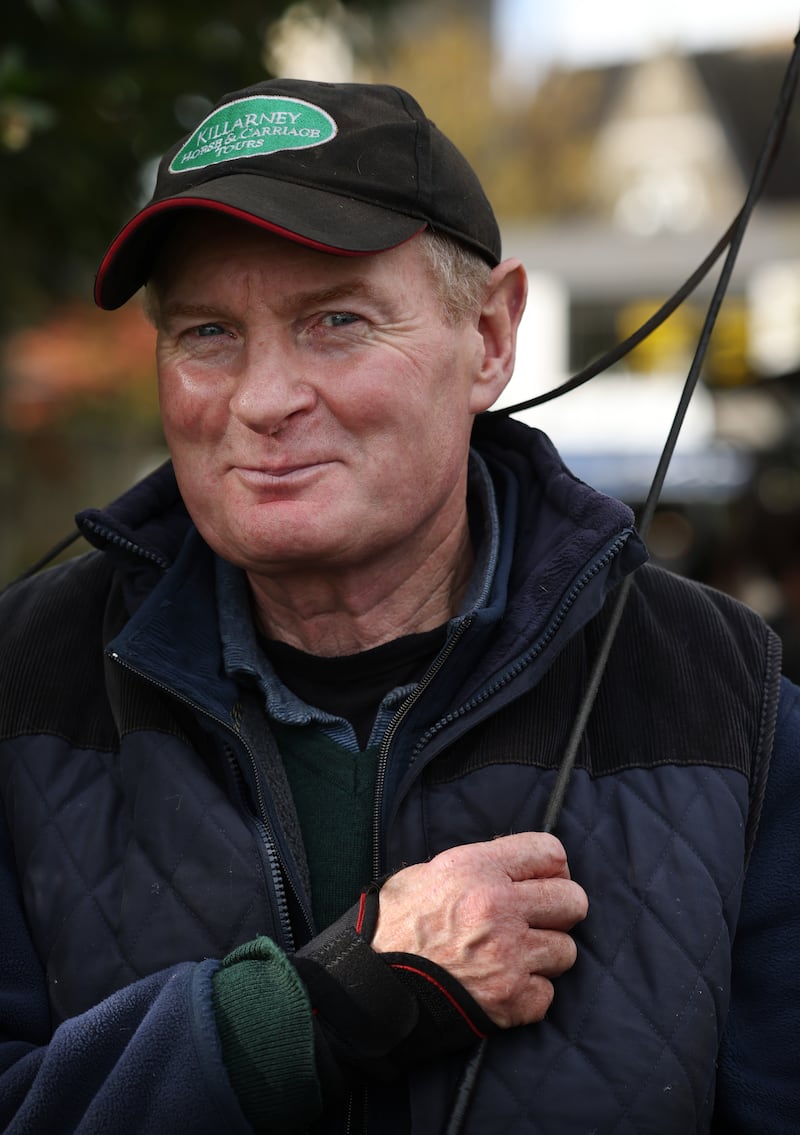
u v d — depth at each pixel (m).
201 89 3.89
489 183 25.34
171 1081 1.28
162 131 3.93
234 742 1.47
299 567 1.47
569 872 1.46
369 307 1.42
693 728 1.52
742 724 1.53
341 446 1.43
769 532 4.48
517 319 1.62
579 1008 1.40
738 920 1.50
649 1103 1.36
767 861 1.51
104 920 1.45
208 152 1.43
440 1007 1.35
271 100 1.43
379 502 1.45
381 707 1.54
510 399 15.35
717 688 1.55
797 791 1.54
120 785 1.52
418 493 1.47
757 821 1.50
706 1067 1.39
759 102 29.09
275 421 1.40
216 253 1.42
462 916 1.37
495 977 1.36
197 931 1.41
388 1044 1.33
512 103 27.11
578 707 1.53
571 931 1.44
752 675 1.58
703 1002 1.40
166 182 1.45
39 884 1.48
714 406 7.27
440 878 1.39
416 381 1.45
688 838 1.46
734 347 7.76
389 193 1.41
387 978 1.33
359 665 1.55
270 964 1.33
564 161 27.47
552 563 1.52
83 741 1.55
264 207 1.35
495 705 1.48
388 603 1.56
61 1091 1.32
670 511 9.55
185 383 1.46
